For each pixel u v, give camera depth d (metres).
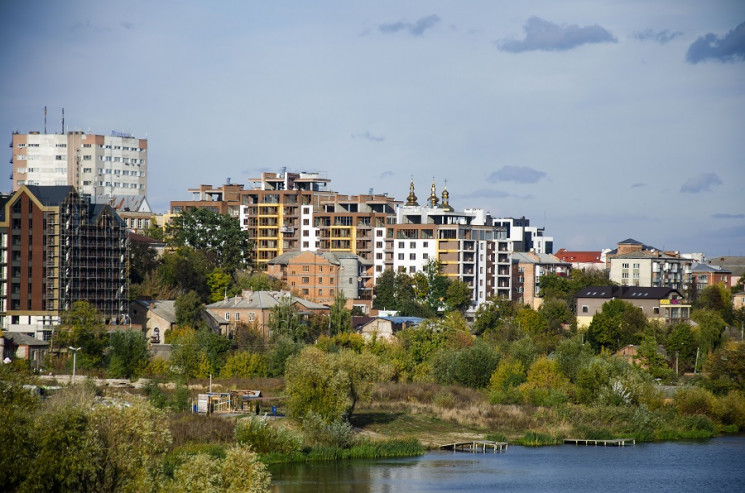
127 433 114.62
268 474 119.25
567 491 153.00
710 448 188.88
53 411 116.56
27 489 108.06
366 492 147.12
